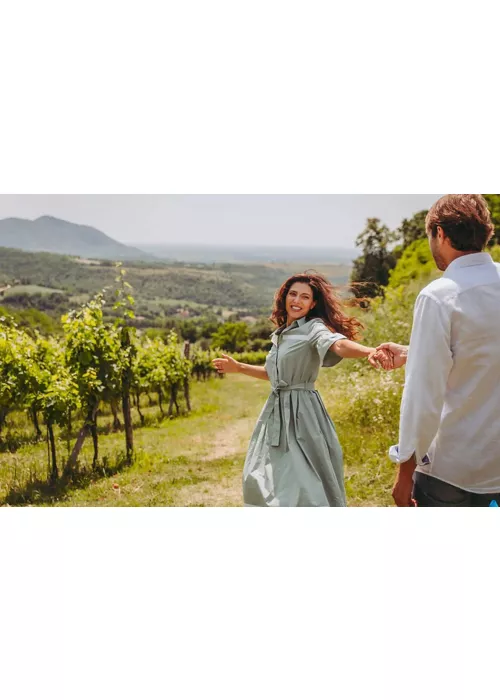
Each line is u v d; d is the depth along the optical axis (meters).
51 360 6.54
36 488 6.11
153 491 6.00
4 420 6.29
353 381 7.30
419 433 2.67
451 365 2.67
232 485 6.10
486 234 2.75
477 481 2.79
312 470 3.71
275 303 4.00
